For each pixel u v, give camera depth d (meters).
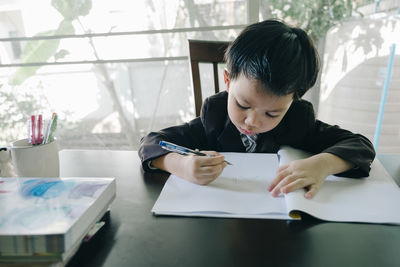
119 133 2.13
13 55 1.94
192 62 0.98
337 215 0.44
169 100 2.00
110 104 2.06
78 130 2.14
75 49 1.89
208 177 0.54
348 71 1.88
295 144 0.72
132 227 0.43
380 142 1.96
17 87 2.04
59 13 1.83
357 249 0.37
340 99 1.94
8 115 2.10
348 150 0.59
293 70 0.49
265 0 1.76
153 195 0.53
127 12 1.79
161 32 1.79
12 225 0.34
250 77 0.50
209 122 0.76
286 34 0.52
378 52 1.81
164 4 1.75
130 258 0.36
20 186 0.45
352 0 1.75
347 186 0.53
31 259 0.33
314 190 0.49
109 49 1.88
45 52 1.92
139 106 2.04
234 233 0.41
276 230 0.41
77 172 0.65
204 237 0.40
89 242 0.39
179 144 0.73
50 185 0.45
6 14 1.85
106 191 0.45
